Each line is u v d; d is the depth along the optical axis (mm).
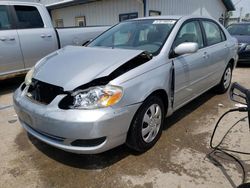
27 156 2715
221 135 3133
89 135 2158
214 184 2254
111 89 2246
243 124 3432
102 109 2174
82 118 2131
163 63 2799
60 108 2238
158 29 3262
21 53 4941
